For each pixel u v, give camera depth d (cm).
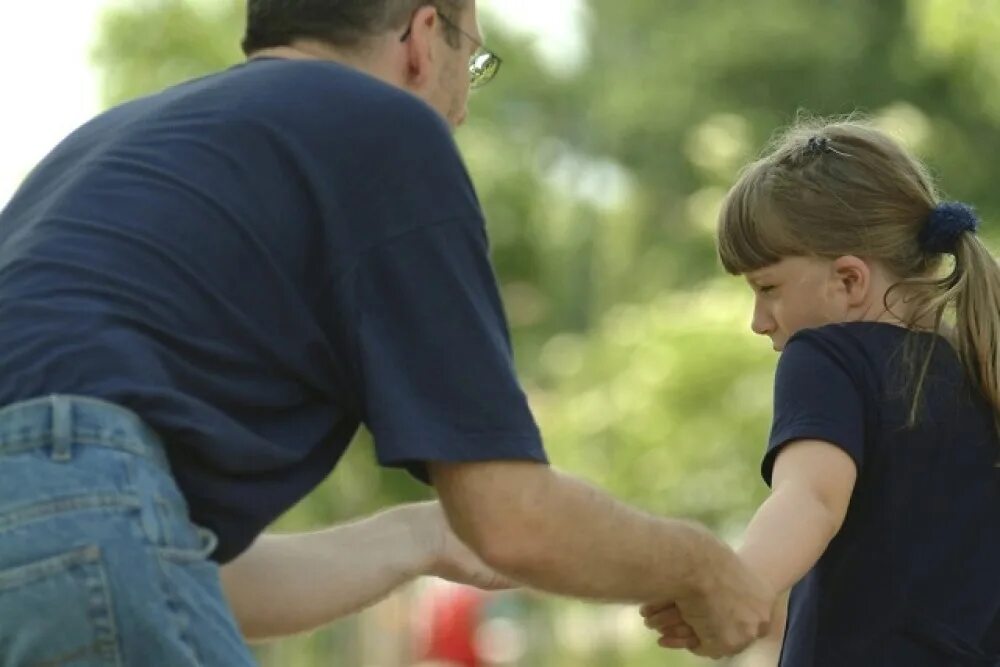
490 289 644
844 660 727
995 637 728
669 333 2686
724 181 3378
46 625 576
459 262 636
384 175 637
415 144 642
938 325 747
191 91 663
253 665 602
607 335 3145
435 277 632
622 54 4456
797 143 781
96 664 578
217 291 623
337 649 3528
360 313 629
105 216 631
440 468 630
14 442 590
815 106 3544
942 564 725
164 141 646
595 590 657
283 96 649
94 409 594
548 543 635
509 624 3488
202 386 617
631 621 3300
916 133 3144
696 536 673
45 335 607
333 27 690
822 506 711
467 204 643
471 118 4425
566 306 4297
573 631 3375
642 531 656
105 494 584
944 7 2958
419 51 696
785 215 762
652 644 2922
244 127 643
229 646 596
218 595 603
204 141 643
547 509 632
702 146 3425
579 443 2709
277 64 665
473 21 711
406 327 628
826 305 760
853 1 3575
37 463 586
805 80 3562
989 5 2942
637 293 3762
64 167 663
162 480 597
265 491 630
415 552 801
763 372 2597
